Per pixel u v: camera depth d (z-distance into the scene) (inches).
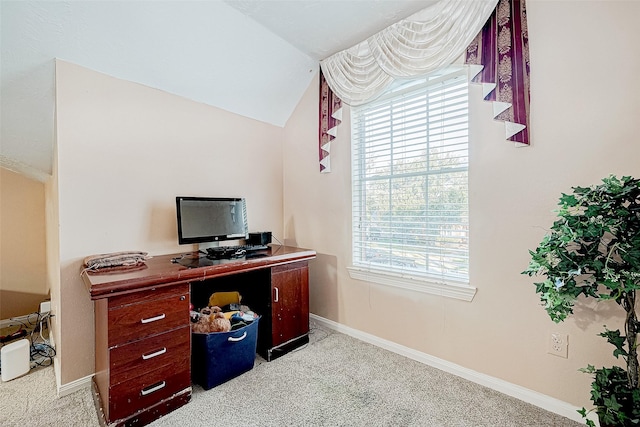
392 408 65.9
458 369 78.2
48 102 75.0
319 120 109.0
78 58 72.2
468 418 62.6
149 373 62.9
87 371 75.4
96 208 76.9
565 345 62.6
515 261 68.3
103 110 77.6
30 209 123.3
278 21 83.3
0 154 86.4
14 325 119.2
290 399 69.2
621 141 55.7
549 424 60.6
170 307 66.0
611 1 56.1
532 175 65.4
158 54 80.1
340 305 106.3
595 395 49.1
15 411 65.5
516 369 69.0
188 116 94.5
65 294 72.2
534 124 64.7
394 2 75.9
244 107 107.9
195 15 76.0
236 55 90.7
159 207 88.5
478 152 73.0
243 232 100.0
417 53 79.4
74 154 73.4
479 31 68.9
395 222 92.1
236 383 75.7
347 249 103.0
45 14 62.2
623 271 45.4
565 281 50.3
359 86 94.3
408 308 88.0
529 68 64.9
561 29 61.1
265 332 88.5
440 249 82.1
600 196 47.6
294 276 93.4
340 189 104.5
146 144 85.6
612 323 57.6
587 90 58.8
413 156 87.5
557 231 52.9
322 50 98.8
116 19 69.2
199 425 61.4
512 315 69.2
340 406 66.7
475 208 73.9
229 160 105.7
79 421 62.4
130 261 73.1
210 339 72.4
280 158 123.4
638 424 44.0
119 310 59.2
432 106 83.0
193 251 95.7
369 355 89.7
